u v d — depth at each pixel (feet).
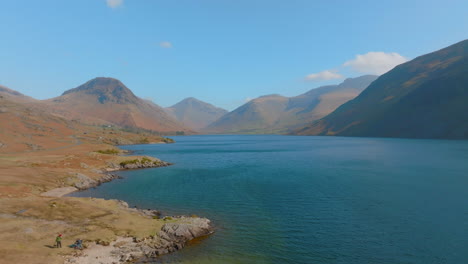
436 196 205.98
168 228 138.00
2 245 107.96
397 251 120.26
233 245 127.44
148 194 226.58
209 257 116.06
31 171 261.24
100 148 589.73
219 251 121.39
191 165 413.59
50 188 228.43
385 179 274.98
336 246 125.80
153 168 382.01
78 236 124.88
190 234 135.85
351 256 116.78
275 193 223.10
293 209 179.73
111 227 137.49
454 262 110.73
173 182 277.85
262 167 380.78
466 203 186.80
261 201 200.03
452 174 297.12
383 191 223.92
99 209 163.12
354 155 517.96
